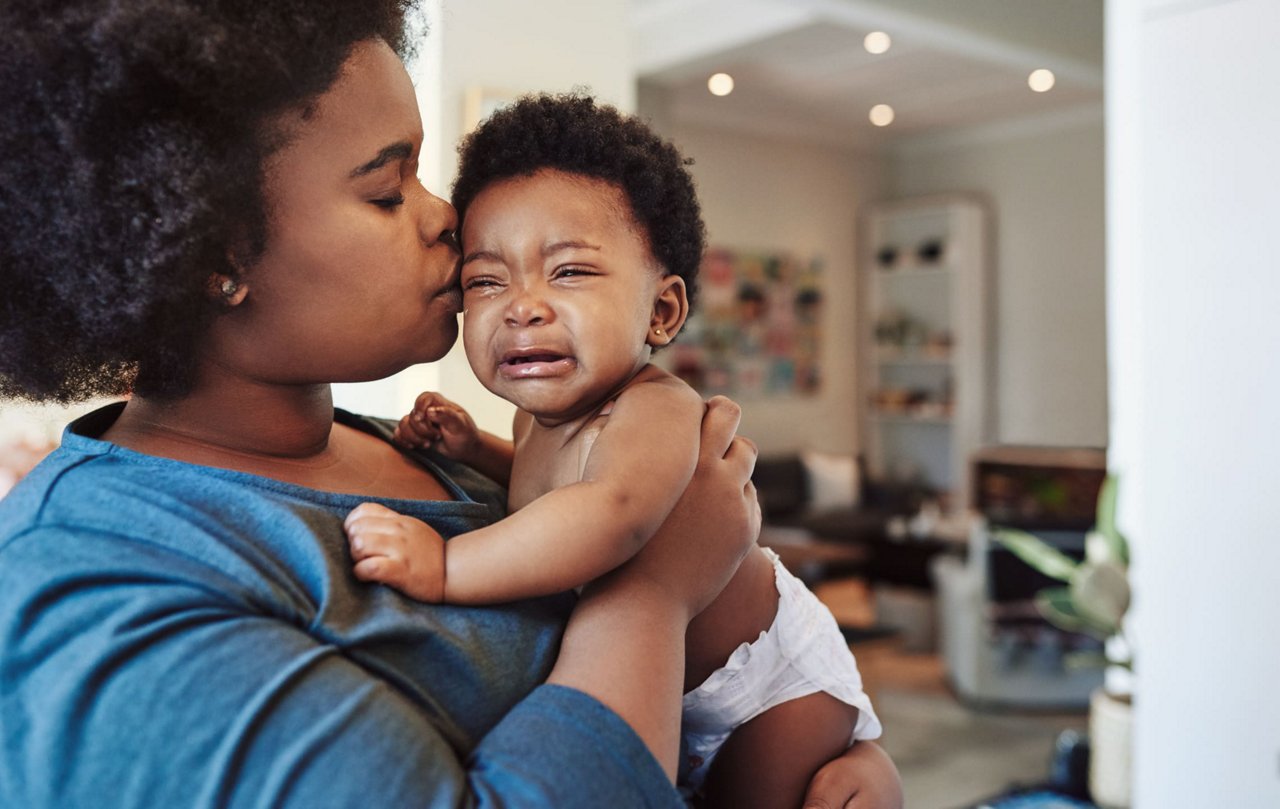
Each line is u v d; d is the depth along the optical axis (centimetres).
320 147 73
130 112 66
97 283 69
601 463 79
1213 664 263
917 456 916
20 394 80
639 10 625
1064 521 471
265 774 59
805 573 640
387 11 79
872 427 930
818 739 100
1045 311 835
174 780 58
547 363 85
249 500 71
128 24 64
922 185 916
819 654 101
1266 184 253
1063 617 377
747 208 857
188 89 66
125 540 65
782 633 99
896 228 914
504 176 88
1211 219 262
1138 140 276
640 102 668
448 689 72
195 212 68
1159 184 272
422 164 203
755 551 101
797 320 892
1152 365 275
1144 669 278
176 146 67
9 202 68
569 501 76
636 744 69
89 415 83
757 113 814
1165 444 272
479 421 201
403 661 70
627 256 88
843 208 916
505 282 86
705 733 99
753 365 868
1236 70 257
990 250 867
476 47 210
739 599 97
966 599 490
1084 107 792
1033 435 847
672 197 92
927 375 909
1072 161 812
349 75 74
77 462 72
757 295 865
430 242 83
